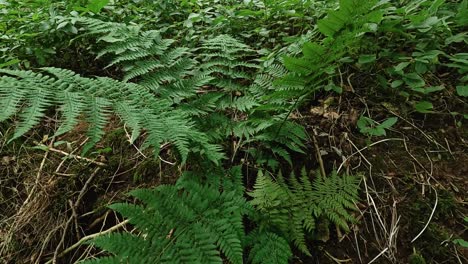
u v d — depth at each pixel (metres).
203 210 1.77
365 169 2.30
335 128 2.52
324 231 2.02
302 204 1.97
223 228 1.69
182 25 3.61
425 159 2.31
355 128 2.50
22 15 3.47
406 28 2.61
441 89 2.45
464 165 2.26
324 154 2.39
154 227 1.66
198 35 3.31
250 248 1.93
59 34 3.02
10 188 2.52
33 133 2.76
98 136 1.69
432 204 2.10
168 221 1.69
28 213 2.37
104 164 2.53
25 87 1.74
